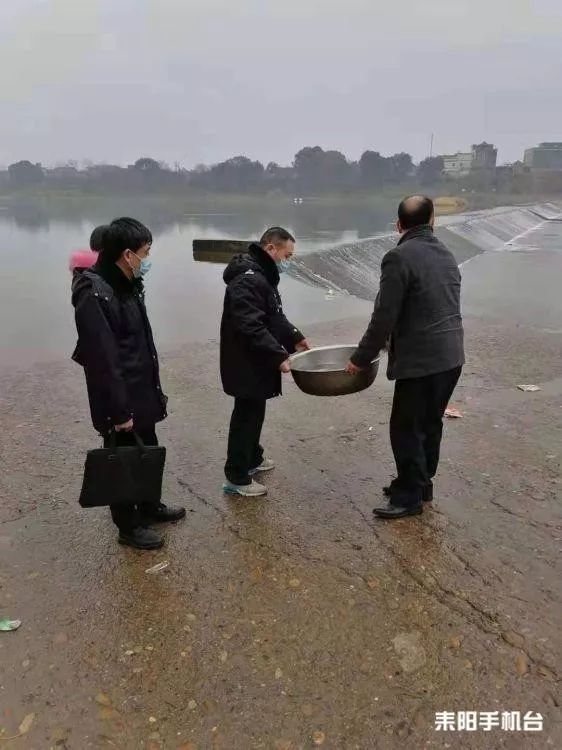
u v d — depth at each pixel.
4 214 49.16
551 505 3.99
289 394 6.10
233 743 2.33
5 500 4.10
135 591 3.19
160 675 2.65
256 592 3.17
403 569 3.34
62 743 2.34
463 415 5.59
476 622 2.94
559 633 2.86
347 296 12.72
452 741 2.33
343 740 2.34
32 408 5.80
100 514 3.94
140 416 3.46
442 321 3.50
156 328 9.37
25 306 11.29
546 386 6.46
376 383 6.46
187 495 4.16
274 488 4.24
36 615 3.02
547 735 2.35
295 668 2.68
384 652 2.76
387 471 4.48
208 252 19.22
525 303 12.13
